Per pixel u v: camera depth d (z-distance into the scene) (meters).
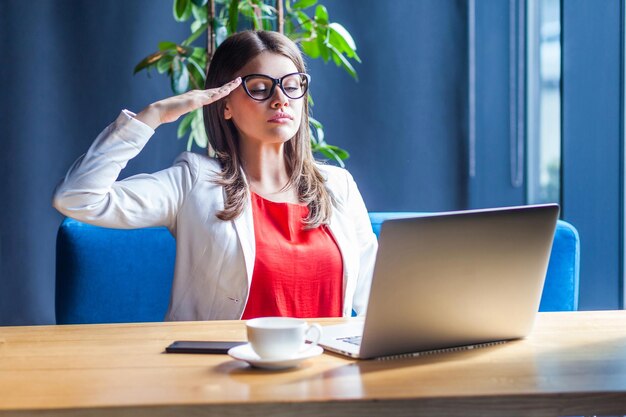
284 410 1.03
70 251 2.25
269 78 2.01
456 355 1.29
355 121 4.07
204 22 3.53
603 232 3.12
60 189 1.85
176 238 2.04
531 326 1.41
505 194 3.96
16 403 1.02
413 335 1.28
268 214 2.09
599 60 3.10
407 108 4.06
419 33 4.04
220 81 2.11
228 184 2.04
